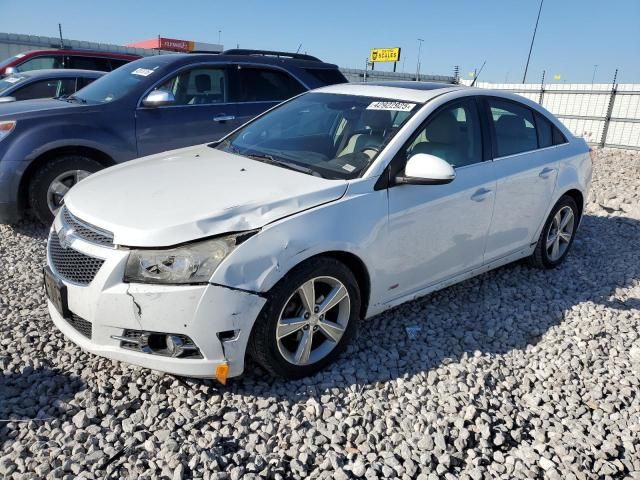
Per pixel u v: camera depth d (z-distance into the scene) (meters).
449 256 3.78
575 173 4.81
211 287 2.61
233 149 3.99
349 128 3.72
